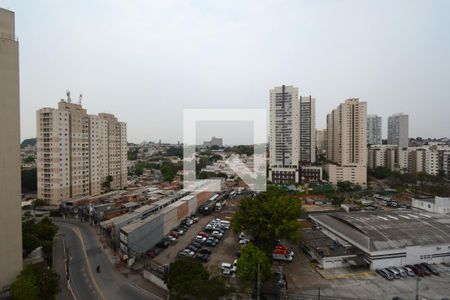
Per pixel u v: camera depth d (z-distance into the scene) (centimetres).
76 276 3775
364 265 4228
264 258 3400
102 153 9844
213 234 5522
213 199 8631
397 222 5178
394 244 4341
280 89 12738
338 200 8712
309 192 10412
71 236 5556
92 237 5484
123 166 11300
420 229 4838
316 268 4209
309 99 15138
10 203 3145
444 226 4991
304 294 3444
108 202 7700
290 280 3825
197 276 2920
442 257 4441
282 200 4828
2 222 3072
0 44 3045
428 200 7988
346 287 3631
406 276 3953
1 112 3056
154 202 6869
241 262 3375
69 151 8256
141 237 4512
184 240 5362
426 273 4016
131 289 3438
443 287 3653
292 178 12312
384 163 16462
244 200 5044
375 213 6044
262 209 4653
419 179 12250
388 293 3488
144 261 4284
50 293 2952
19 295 2747
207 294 2625
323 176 14125
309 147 15338
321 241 4925
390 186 12262
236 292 3167
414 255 4331
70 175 8294
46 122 7800
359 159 12688
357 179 12519
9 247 3128
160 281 3503
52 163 7806
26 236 4059
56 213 7400
